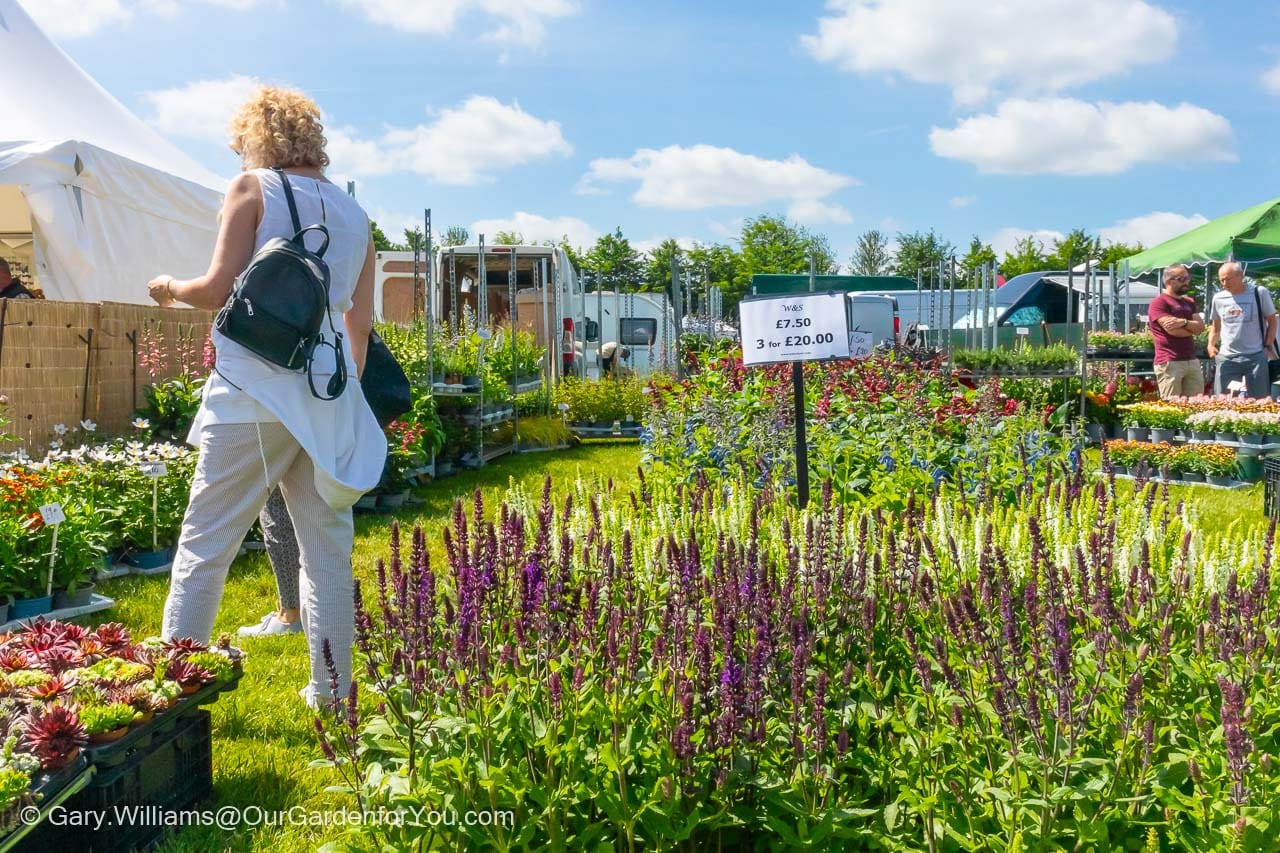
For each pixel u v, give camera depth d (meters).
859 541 3.62
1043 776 2.59
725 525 4.34
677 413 8.13
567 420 16.33
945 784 2.67
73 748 2.79
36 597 5.50
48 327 7.70
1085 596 3.31
